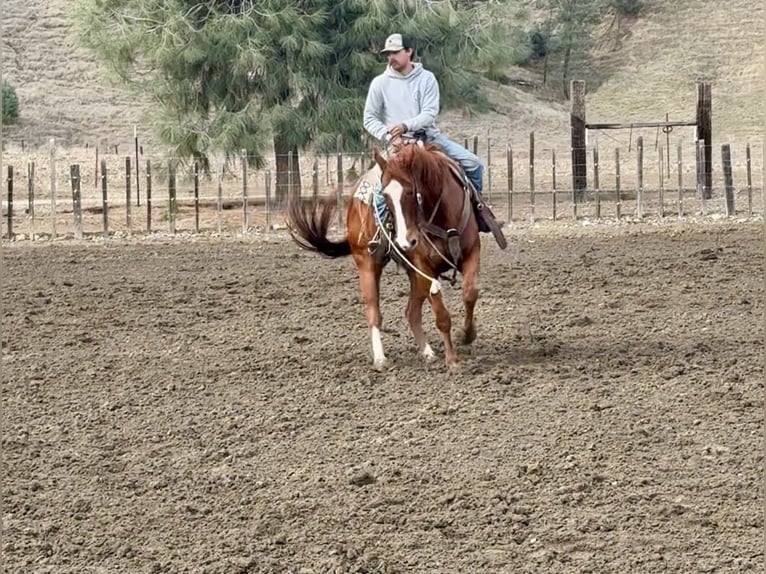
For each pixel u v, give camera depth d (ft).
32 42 196.34
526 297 48.75
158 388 36.37
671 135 176.04
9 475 28.91
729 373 35.55
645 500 25.91
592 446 29.27
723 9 239.71
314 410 33.42
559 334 41.83
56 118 172.55
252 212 89.66
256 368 38.29
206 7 93.25
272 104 91.61
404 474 27.86
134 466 29.35
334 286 53.16
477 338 41.39
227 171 93.97
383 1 89.25
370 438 30.76
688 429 30.55
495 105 191.31
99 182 113.70
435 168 34.63
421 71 37.29
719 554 23.08
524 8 98.84
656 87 217.97
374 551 23.62
